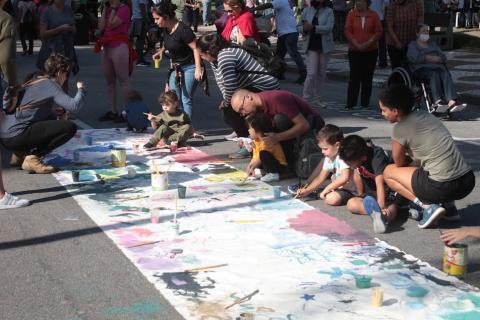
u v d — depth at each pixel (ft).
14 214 20.65
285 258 16.87
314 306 14.33
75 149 28.94
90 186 23.32
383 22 56.44
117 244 17.95
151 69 60.29
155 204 21.18
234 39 32.09
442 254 17.42
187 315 14.02
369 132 33.01
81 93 24.84
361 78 40.09
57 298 14.98
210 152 28.43
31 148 25.03
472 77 49.96
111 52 34.32
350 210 20.57
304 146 22.81
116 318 14.03
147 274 16.02
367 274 15.93
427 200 18.89
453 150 18.39
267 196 22.04
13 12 68.49
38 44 83.97
